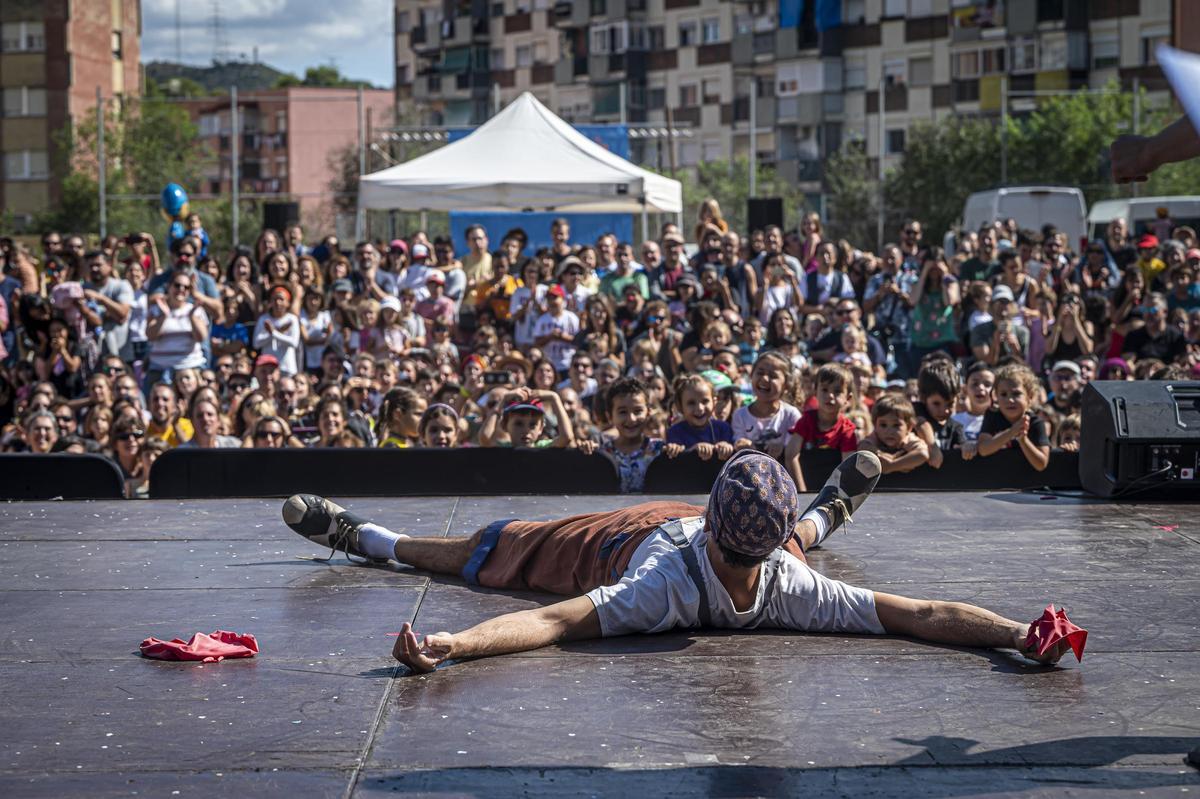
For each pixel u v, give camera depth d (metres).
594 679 3.13
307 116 91.06
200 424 7.72
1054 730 2.78
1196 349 10.97
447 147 14.91
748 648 3.40
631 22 63.56
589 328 11.14
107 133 53.44
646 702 2.96
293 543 4.75
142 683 3.10
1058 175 43.16
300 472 6.24
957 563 4.31
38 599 3.90
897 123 55.72
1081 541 4.68
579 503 5.65
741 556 3.38
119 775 2.53
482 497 5.83
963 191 45.59
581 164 14.52
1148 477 5.45
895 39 55.31
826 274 12.80
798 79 58.12
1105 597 3.87
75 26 57.31
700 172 54.88
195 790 2.45
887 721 2.84
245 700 2.97
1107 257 13.88
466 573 4.06
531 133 14.83
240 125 91.44
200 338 10.55
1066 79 50.09
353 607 3.81
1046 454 6.07
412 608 3.80
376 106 91.94
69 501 5.66
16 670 3.20
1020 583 4.04
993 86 52.06
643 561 3.56
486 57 71.62
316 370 11.35
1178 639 3.45
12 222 56.12
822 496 4.37
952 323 11.65
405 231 37.47
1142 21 48.50
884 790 2.46
